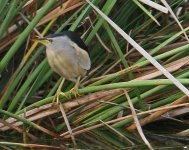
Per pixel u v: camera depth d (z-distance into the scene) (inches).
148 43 372.8
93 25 369.4
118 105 335.3
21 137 346.0
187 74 322.3
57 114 362.3
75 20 354.9
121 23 372.5
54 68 316.5
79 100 331.6
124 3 366.0
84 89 318.0
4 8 341.1
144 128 364.5
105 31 371.2
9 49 346.9
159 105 340.5
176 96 335.9
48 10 344.8
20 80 360.5
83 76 334.6
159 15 372.5
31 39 359.9
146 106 342.6
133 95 342.0
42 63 333.4
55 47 310.2
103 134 348.2
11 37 362.0
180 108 349.7
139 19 387.2
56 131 353.1
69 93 325.1
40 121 354.6
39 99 371.6
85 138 343.6
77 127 336.8
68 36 314.5
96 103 348.5
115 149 327.9
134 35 371.6
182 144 337.1
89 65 320.8
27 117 335.3
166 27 372.8
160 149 326.6
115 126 349.7
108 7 331.9
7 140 339.9
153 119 340.5
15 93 369.1
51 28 381.1
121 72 317.4
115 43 323.6
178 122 367.9
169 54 307.0
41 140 340.5
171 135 350.9
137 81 298.8
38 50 336.2
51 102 332.8
